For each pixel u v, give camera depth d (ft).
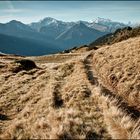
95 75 108.47
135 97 72.13
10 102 79.71
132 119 52.34
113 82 92.73
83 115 48.65
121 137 38.60
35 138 38.17
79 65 128.47
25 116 58.18
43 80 105.29
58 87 85.10
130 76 88.79
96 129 41.04
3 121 59.41
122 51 135.95
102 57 141.90
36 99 74.08
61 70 127.44
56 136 37.04
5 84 111.34
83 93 68.69
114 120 45.93
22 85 102.58
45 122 44.50
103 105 55.72
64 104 63.10
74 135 38.29
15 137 42.11
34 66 163.63
